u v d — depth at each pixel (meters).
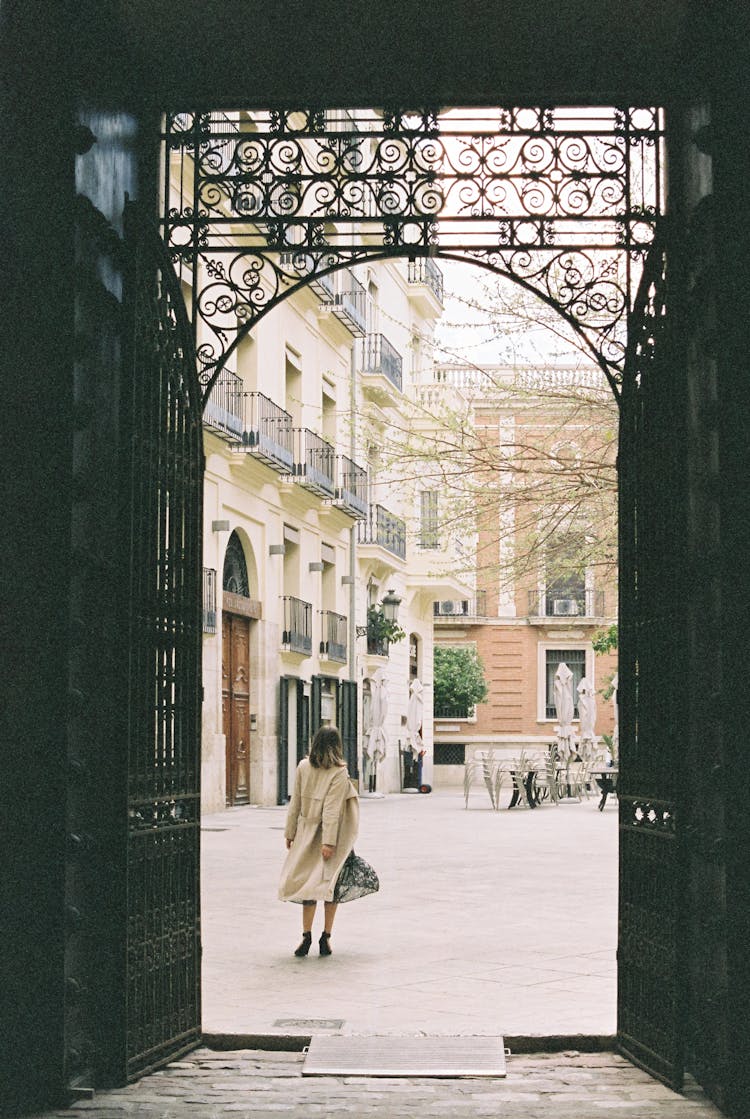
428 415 16.20
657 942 6.39
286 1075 6.32
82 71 6.11
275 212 7.25
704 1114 5.67
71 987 5.71
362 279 36.22
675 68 6.87
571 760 34.69
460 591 43.81
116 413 6.55
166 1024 6.55
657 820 6.47
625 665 7.14
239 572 27.81
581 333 7.27
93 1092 5.79
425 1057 6.59
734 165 5.97
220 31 6.70
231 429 25.69
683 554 6.16
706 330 6.21
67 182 5.93
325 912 9.62
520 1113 5.68
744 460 5.84
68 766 5.70
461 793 40.81
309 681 31.67
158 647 6.59
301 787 9.77
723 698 5.73
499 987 8.41
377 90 7.22
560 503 15.20
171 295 6.95
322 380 33.06
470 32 6.68
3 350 5.86
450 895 13.09
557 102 7.20
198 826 7.00
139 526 6.32
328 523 33.62
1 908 5.65
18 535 5.79
